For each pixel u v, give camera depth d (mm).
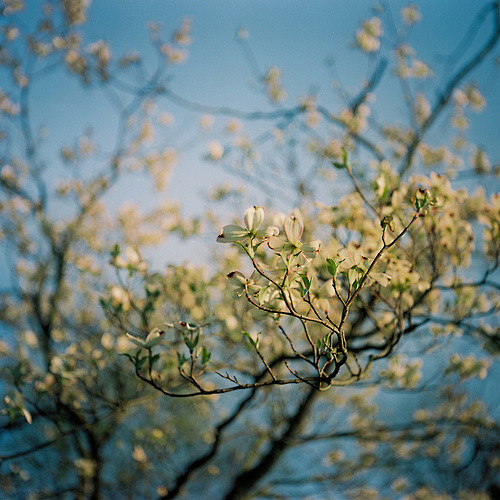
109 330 2811
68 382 2582
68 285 4484
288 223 1356
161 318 2545
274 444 3869
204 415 4656
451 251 2123
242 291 1449
